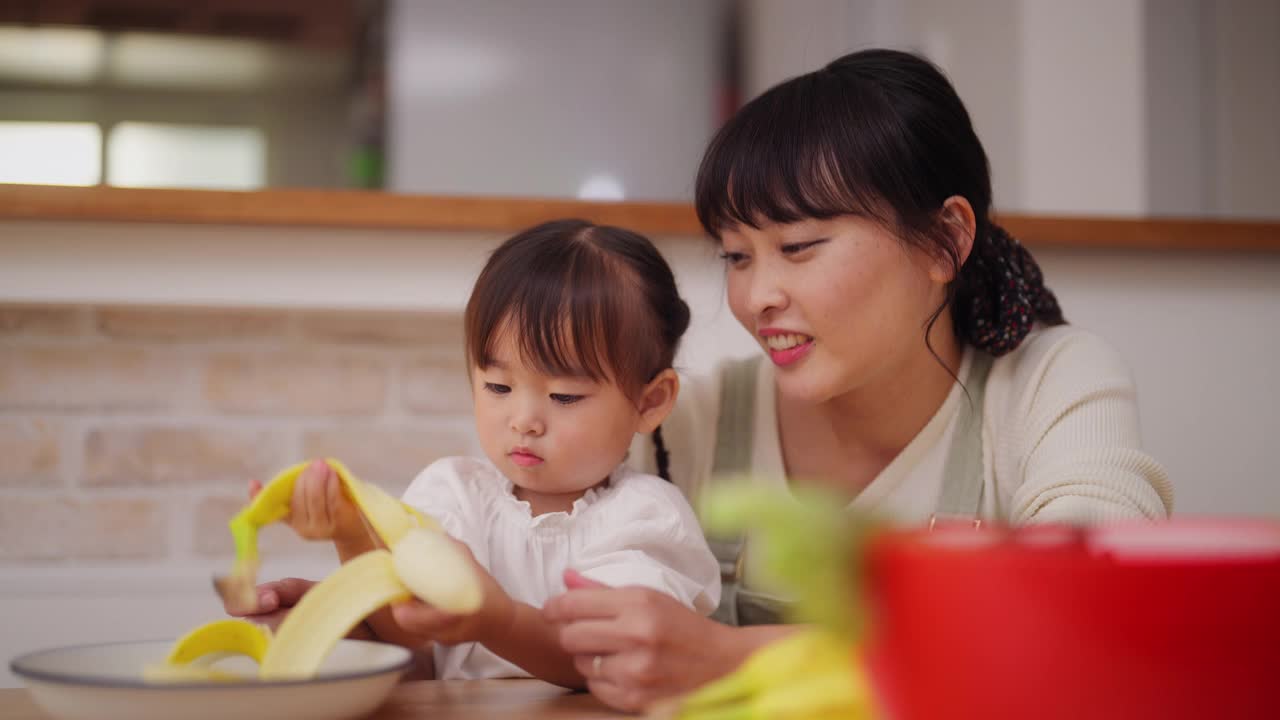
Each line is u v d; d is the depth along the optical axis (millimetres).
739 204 931
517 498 973
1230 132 2445
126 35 3561
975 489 1059
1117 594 411
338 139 3838
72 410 1637
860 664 454
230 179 3773
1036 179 2295
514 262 934
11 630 1591
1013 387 1073
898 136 928
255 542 675
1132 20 2311
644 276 977
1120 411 1007
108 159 3682
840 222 917
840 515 424
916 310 966
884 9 3000
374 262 1544
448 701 684
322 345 1688
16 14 3465
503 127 3242
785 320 932
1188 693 411
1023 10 2320
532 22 3252
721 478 1139
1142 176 2312
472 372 953
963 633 420
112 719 536
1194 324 1670
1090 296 1649
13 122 3615
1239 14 2455
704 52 3332
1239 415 1683
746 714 491
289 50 3693
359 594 615
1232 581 412
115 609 1617
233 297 1519
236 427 1671
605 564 870
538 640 704
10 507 1619
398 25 3211
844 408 1074
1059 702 412
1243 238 1636
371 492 669
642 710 639
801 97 948
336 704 565
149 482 1647
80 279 1491
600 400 924
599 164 3277
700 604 868
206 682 536
